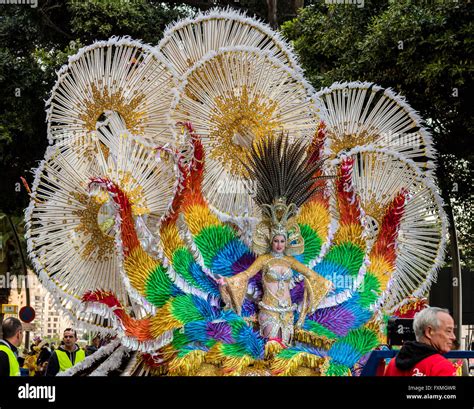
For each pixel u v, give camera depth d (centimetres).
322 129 1035
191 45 1115
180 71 1110
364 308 985
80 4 1761
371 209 1154
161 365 916
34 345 1861
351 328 966
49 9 1875
